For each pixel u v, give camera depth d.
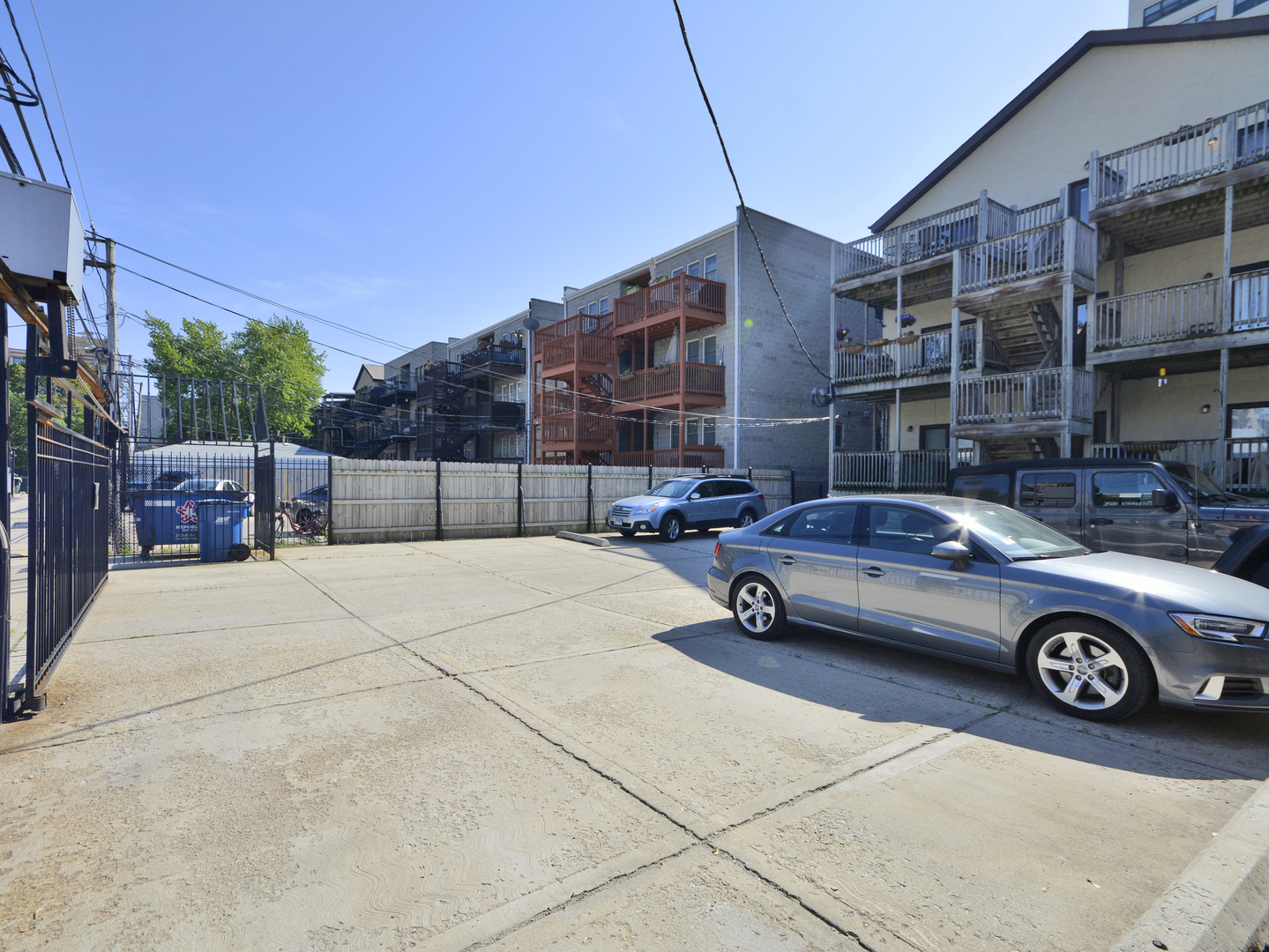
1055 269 13.76
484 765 3.41
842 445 26.39
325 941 2.09
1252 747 3.75
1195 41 14.03
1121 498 8.34
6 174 3.54
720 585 6.52
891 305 20.75
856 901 2.31
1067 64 15.95
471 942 2.09
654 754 3.57
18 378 6.55
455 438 41.69
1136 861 2.58
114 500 11.77
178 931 2.13
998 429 14.82
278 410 47.97
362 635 6.20
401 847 2.64
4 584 3.84
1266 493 11.41
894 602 5.16
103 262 14.05
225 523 11.37
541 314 38.22
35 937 2.09
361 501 14.82
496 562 11.63
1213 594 3.98
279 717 4.08
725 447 24.23
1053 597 4.32
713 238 25.08
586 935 2.13
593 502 18.36
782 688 4.73
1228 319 11.70
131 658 5.34
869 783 3.25
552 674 5.01
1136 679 3.96
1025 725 4.05
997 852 2.64
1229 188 11.73
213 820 2.85
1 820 2.83
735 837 2.73
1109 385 15.04
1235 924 2.12
